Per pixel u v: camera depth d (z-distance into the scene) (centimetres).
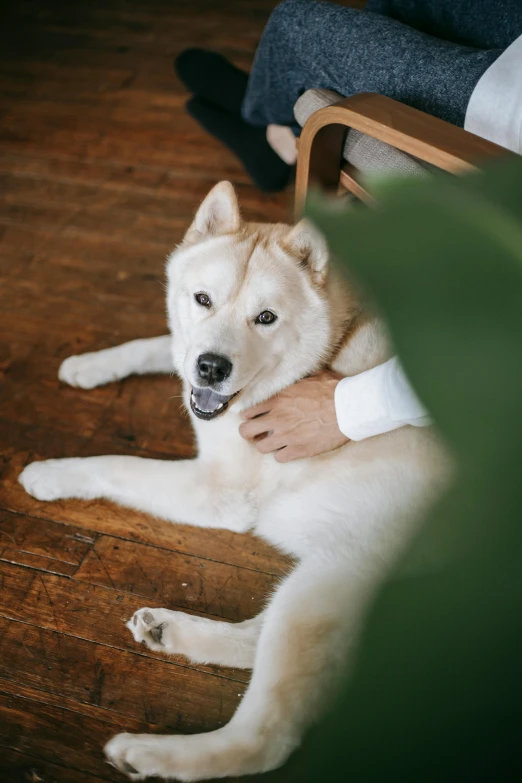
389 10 199
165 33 416
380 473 147
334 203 18
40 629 157
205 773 120
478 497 17
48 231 276
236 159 314
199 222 164
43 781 131
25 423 205
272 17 190
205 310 156
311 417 157
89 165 312
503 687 17
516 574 17
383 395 131
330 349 162
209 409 159
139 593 165
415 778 17
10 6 447
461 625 18
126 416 208
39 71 381
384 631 18
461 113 152
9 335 233
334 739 18
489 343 15
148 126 337
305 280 156
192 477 175
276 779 115
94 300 246
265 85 209
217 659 149
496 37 183
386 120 138
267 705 123
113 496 179
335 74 177
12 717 141
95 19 433
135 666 150
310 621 130
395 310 16
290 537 163
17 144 325
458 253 16
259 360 154
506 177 17
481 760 17
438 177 18
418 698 18
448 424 16
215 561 173
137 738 127
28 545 174
